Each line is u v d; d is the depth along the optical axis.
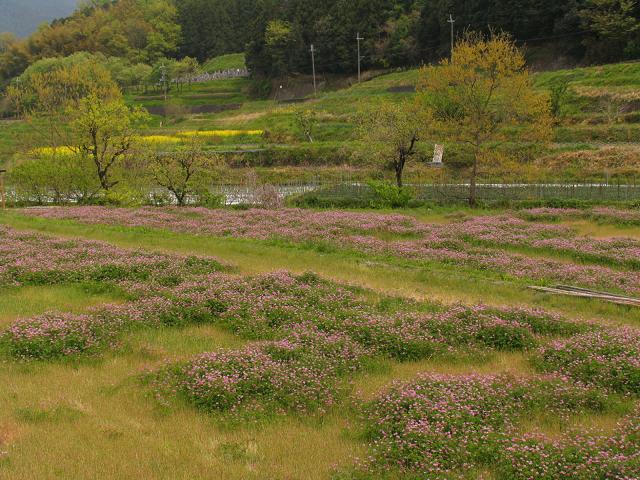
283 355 14.52
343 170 62.31
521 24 100.25
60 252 26.45
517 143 60.88
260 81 141.25
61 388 13.29
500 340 16.08
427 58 116.75
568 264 25.58
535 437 10.53
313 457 10.36
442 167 58.09
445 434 10.55
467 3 106.25
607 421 11.62
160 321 17.77
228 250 29.06
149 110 122.12
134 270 23.39
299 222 35.50
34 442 10.74
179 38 189.62
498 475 9.47
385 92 102.06
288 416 12.02
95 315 17.86
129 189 49.16
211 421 11.74
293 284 20.77
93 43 181.88
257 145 77.69
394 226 33.97
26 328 16.20
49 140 66.44
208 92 145.12
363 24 125.50
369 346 15.72
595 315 18.89
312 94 122.62
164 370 13.78
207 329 17.45
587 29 92.19
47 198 53.16
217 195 47.84
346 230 33.16
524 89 42.72
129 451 10.52
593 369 13.64
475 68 44.56
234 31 188.88
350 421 11.83
